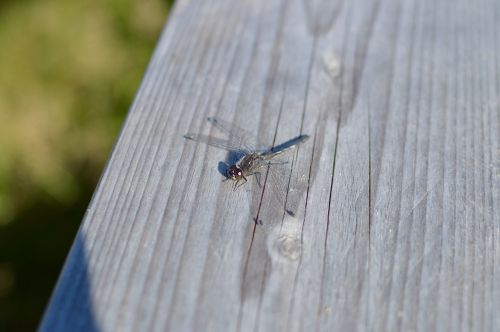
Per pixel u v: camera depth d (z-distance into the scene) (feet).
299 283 1.71
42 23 3.53
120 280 1.69
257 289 1.70
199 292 1.69
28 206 2.86
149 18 3.51
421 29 2.13
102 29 3.49
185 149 1.86
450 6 2.18
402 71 2.03
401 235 1.77
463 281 1.73
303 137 1.90
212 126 1.91
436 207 1.81
